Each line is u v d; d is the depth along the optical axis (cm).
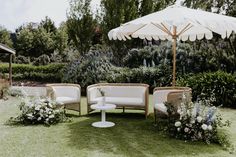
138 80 1170
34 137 559
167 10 640
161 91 695
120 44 1477
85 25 1573
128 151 485
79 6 1568
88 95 768
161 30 860
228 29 555
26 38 2483
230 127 643
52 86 782
